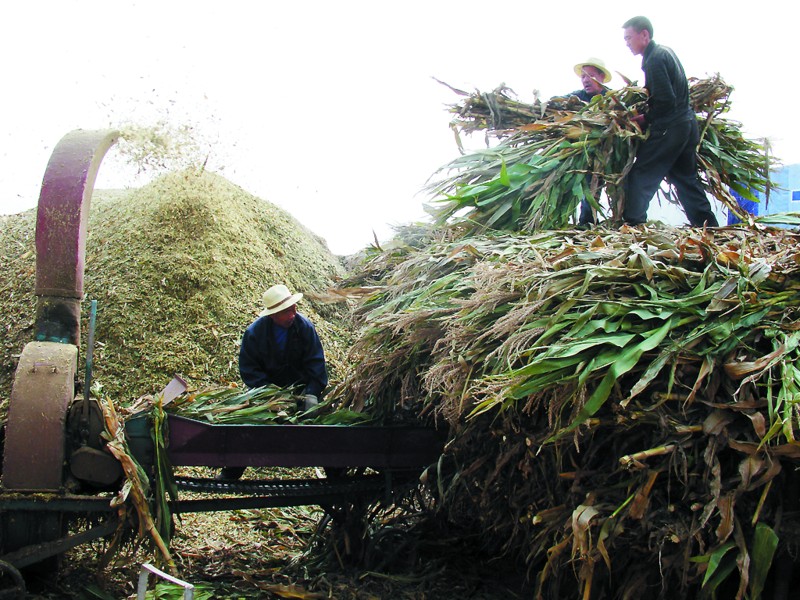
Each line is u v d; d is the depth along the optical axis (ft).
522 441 12.07
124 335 24.20
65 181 13.10
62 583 12.94
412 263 15.49
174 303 25.48
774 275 11.25
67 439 12.32
